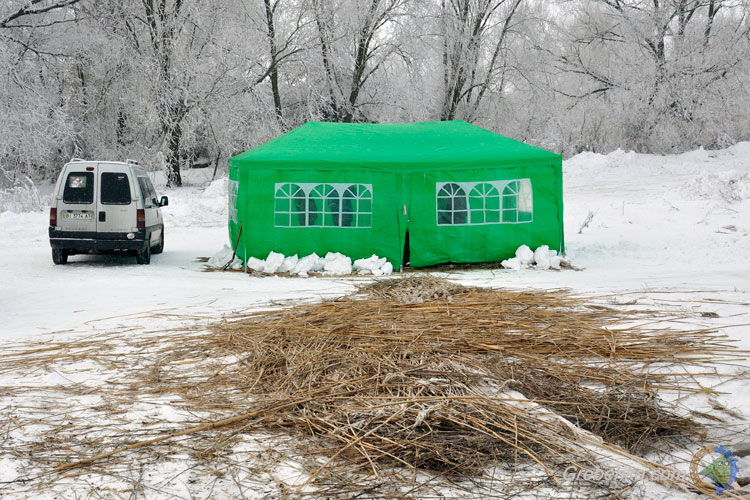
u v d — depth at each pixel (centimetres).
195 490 372
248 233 1328
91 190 1320
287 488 372
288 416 477
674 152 4428
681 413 491
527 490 371
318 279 1203
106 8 3328
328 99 3700
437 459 404
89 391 547
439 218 1358
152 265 1373
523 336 675
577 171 3822
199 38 3494
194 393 536
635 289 987
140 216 1338
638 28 4416
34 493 370
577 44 4681
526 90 4209
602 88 4609
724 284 1028
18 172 2889
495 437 436
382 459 410
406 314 777
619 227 1939
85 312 861
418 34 3653
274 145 1406
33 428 466
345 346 648
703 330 702
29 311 873
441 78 3953
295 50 3562
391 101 3869
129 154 3706
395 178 1344
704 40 4406
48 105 2839
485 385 538
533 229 1372
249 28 3444
